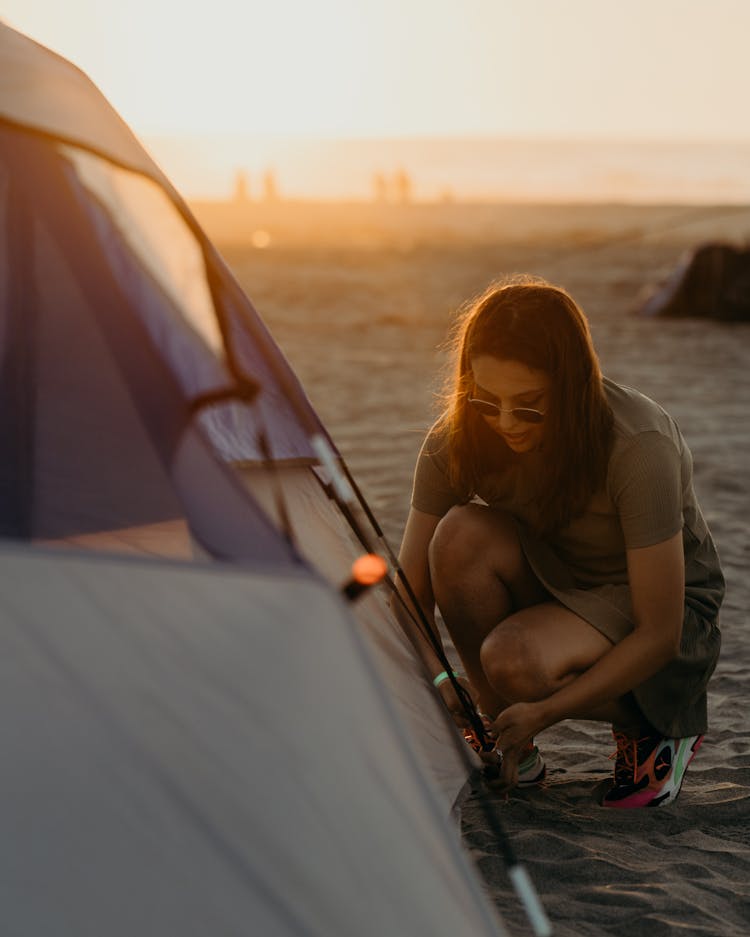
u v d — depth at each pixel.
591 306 13.94
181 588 1.38
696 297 12.98
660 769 2.33
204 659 1.35
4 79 1.78
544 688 2.21
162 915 1.22
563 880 2.03
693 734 2.37
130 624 1.34
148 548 1.72
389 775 1.41
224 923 1.23
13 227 1.78
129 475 1.74
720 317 12.77
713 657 2.36
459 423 2.30
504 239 25.69
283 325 12.37
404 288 15.95
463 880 1.44
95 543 1.72
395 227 30.36
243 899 1.25
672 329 12.17
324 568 2.21
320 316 13.16
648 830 2.24
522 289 2.11
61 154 1.83
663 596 2.15
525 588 2.38
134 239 1.92
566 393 2.08
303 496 2.40
